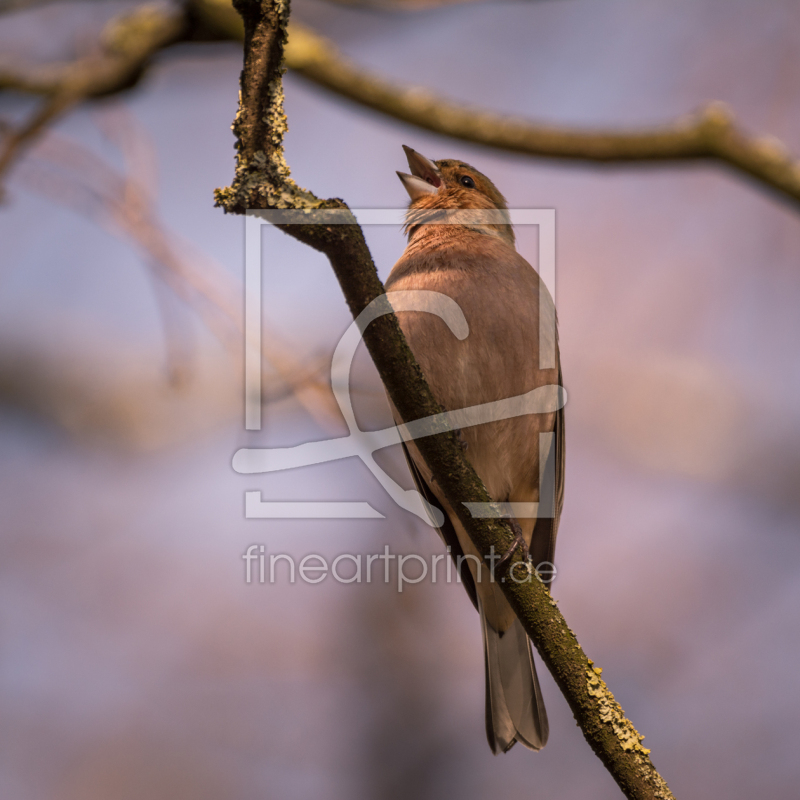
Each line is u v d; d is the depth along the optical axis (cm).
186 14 1023
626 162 1000
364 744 1197
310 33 1044
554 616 553
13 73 1039
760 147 978
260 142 498
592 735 534
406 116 1023
